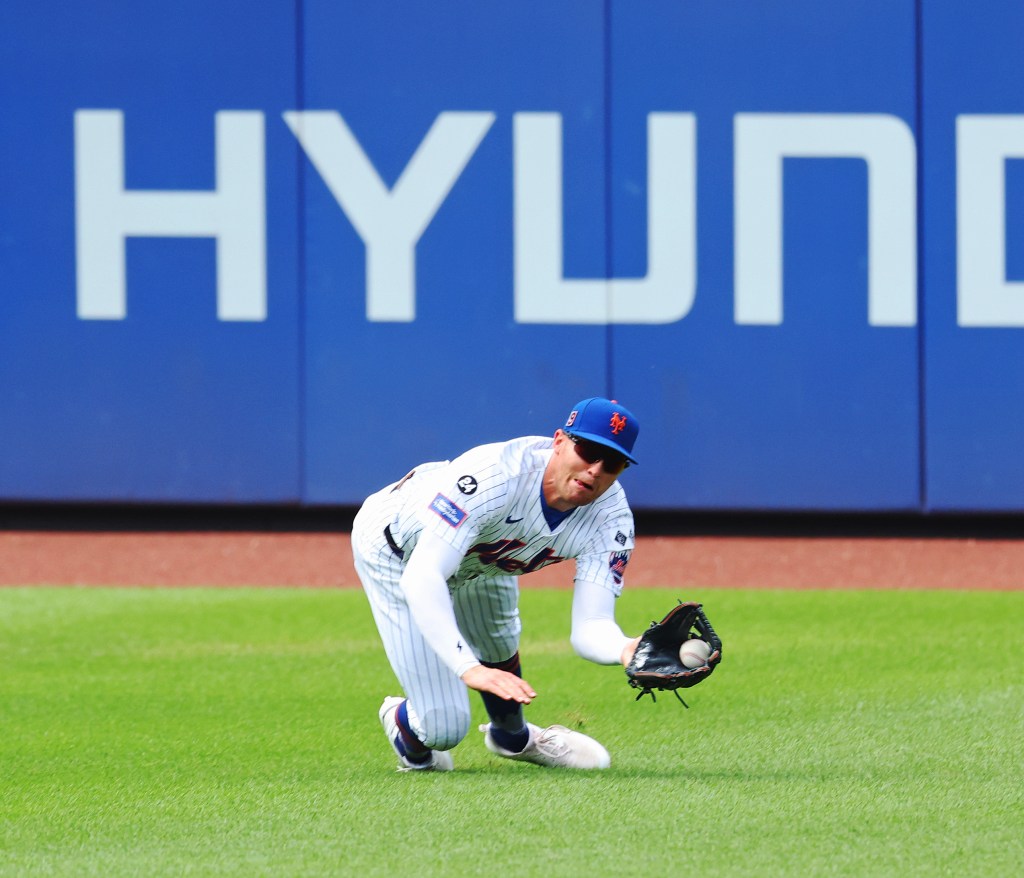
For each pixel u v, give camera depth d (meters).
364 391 41.44
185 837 13.68
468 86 41.16
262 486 41.59
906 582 35.34
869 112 40.66
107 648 26.36
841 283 40.78
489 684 14.42
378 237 41.22
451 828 13.75
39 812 14.83
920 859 12.59
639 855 12.74
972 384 40.66
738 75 40.78
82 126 41.22
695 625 14.82
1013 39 40.34
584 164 41.06
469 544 15.08
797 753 17.61
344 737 18.98
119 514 42.81
